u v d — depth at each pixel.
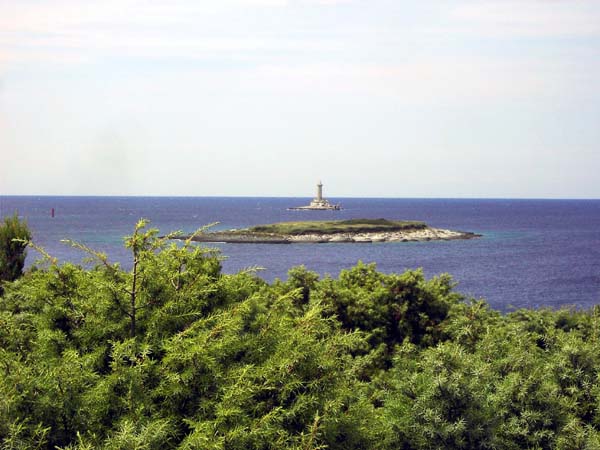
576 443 10.69
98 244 119.69
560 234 174.25
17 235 22.14
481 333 16.14
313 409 9.09
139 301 9.70
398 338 20.22
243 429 8.11
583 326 18.94
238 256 109.75
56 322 9.98
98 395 8.27
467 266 95.81
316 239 141.75
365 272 22.72
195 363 8.59
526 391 11.12
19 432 7.73
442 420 10.23
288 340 9.62
